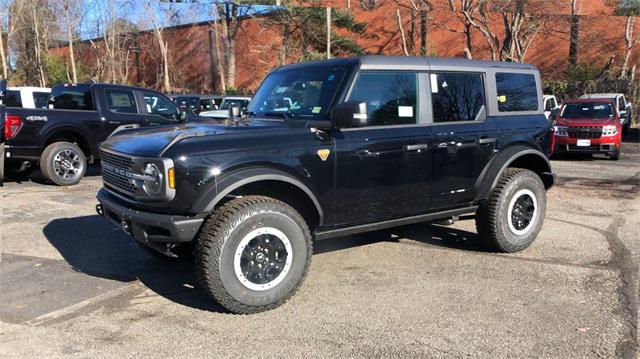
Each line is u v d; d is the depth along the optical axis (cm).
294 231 426
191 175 390
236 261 404
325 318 414
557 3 2795
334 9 3119
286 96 507
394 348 366
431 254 578
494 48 2756
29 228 680
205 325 403
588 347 368
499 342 375
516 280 496
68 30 3681
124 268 533
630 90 2648
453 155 519
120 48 3931
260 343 374
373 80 476
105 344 373
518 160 612
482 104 552
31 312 427
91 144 1010
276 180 420
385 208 487
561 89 2812
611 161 1444
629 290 471
